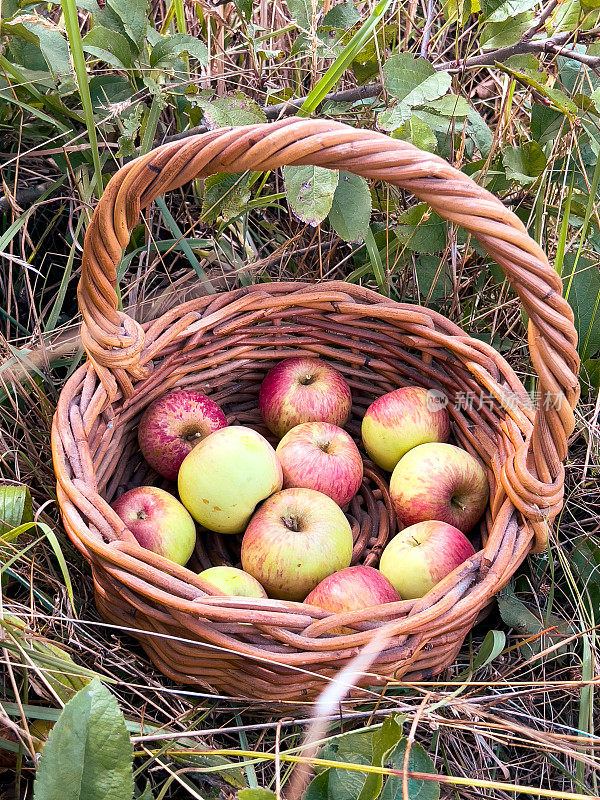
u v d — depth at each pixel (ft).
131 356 3.67
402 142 3.03
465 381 4.20
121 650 3.45
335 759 2.96
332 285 4.37
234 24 5.31
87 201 4.64
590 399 5.01
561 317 3.04
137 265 5.25
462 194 3.00
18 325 4.47
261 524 3.71
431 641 3.21
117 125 4.70
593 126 4.64
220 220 4.81
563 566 3.89
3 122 4.69
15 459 4.09
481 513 4.07
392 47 5.14
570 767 3.38
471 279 5.33
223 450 3.79
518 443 3.67
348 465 4.09
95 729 2.44
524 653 3.76
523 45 4.38
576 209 4.75
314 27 4.35
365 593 3.39
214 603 2.99
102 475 3.90
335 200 4.32
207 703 3.36
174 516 3.75
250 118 4.23
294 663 2.97
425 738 3.41
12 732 2.93
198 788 3.07
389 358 4.49
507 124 5.00
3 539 3.14
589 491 4.51
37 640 3.06
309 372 4.49
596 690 3.67
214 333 4.24
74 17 3.34
